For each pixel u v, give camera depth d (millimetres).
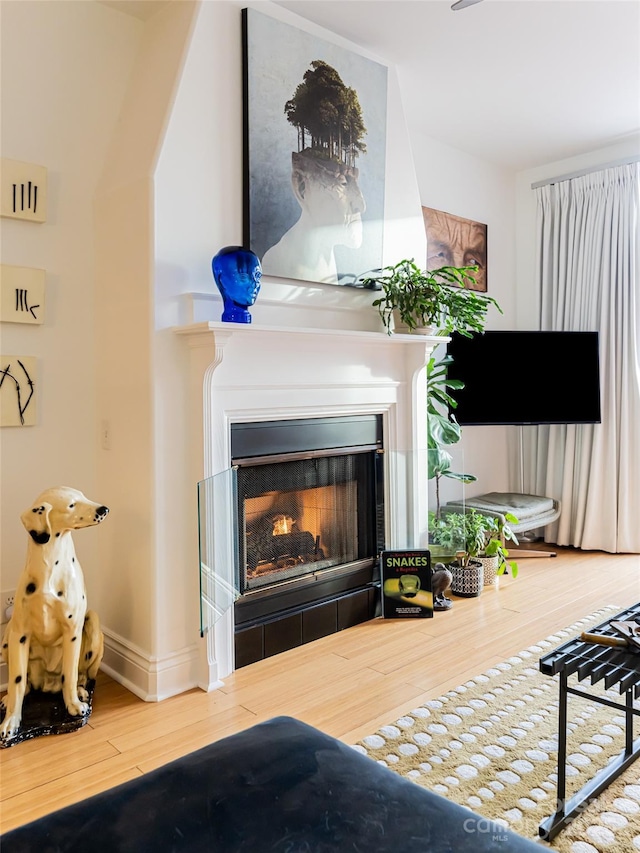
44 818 1120
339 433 3143
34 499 2611
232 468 2615
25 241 2568
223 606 2549
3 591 2529
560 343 4457
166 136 2459
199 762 1270
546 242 4812
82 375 2736
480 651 2818
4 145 2506
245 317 2557
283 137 2844
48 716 2250
